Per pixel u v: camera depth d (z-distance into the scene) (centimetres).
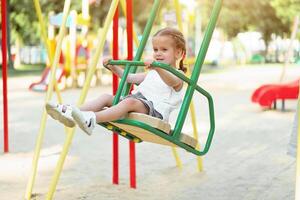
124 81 393
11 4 3094
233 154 715
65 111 359
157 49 395
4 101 712
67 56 1845
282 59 5322
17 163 649
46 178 571
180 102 407
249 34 5084
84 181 560
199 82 2173
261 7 3981
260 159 681
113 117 355
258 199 491
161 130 357
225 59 4994
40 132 502
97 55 447
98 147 770
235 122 1034
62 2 3159
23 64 3931
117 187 536
